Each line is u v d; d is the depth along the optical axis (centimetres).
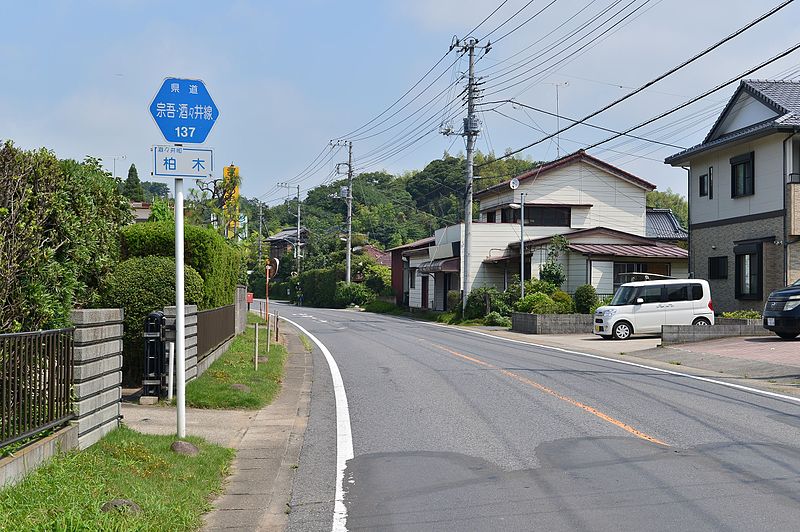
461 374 1427
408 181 9294
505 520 556
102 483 559
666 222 4594
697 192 2869
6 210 605
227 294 1792
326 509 596
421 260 4625
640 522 546
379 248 7225
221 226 2802
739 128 2706
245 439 863
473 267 3772
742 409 1033
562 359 1734
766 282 2428
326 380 1379
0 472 509
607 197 3966
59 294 680
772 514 562
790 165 2341
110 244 882
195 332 1183
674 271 3391
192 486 622
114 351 776
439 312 3950
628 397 1138
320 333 2664
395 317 4200
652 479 666
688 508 579
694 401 1101
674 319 2381
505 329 2994
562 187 3938
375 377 1409
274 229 9619
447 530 536
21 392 568
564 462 735
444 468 720
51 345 618
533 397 1141
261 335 2306
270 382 1252
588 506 588
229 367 1370
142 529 481
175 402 1048
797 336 1950
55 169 688
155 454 697
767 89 2605
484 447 807
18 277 629
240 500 623
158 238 1426
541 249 3394
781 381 1336
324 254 6931
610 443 819
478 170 7462
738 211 2602
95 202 857
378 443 840
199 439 791
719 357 1670
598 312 2412
